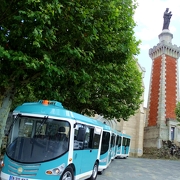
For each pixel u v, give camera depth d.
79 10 6.95
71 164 7.66
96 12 7.63
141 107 37.91
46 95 9.46
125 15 9.63
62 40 7.80
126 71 16.97
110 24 8.46
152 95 40.62
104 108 18.19
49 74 7.11
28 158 6.76
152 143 37.16
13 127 7.44
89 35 7.49
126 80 18.17
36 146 6.97
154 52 43.19
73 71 8.13
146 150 37.84
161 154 34.59
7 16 6.75
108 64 9.80
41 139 7.12
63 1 6.79
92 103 17.97
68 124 7.51
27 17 6.07
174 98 39.12
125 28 9.80
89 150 9.57
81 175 8.77
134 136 37.09
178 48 41.69
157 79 40.41
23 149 6.94
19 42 6.84
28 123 7.39
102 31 8.23
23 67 7.11
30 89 10.30
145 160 28.00
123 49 9.47
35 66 6.18
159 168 19.17
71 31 7.63
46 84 7.99
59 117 7.47
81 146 8.52
